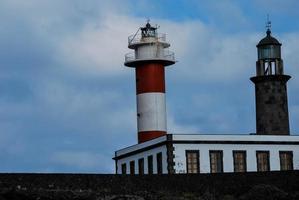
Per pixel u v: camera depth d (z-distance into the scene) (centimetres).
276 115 9600
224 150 8425
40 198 5881
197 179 6669
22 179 6062
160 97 9650
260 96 9662
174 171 8262
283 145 8638
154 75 9675
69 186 6209
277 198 6338
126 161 9081
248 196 6412
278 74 9631
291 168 8644
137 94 9719
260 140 8569
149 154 8650
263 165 8556
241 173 6706
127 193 6328
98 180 6334
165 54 9744
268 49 9719
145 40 9688
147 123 9581
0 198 5728
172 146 8294
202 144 8369
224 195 6575
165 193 6438
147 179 6531
